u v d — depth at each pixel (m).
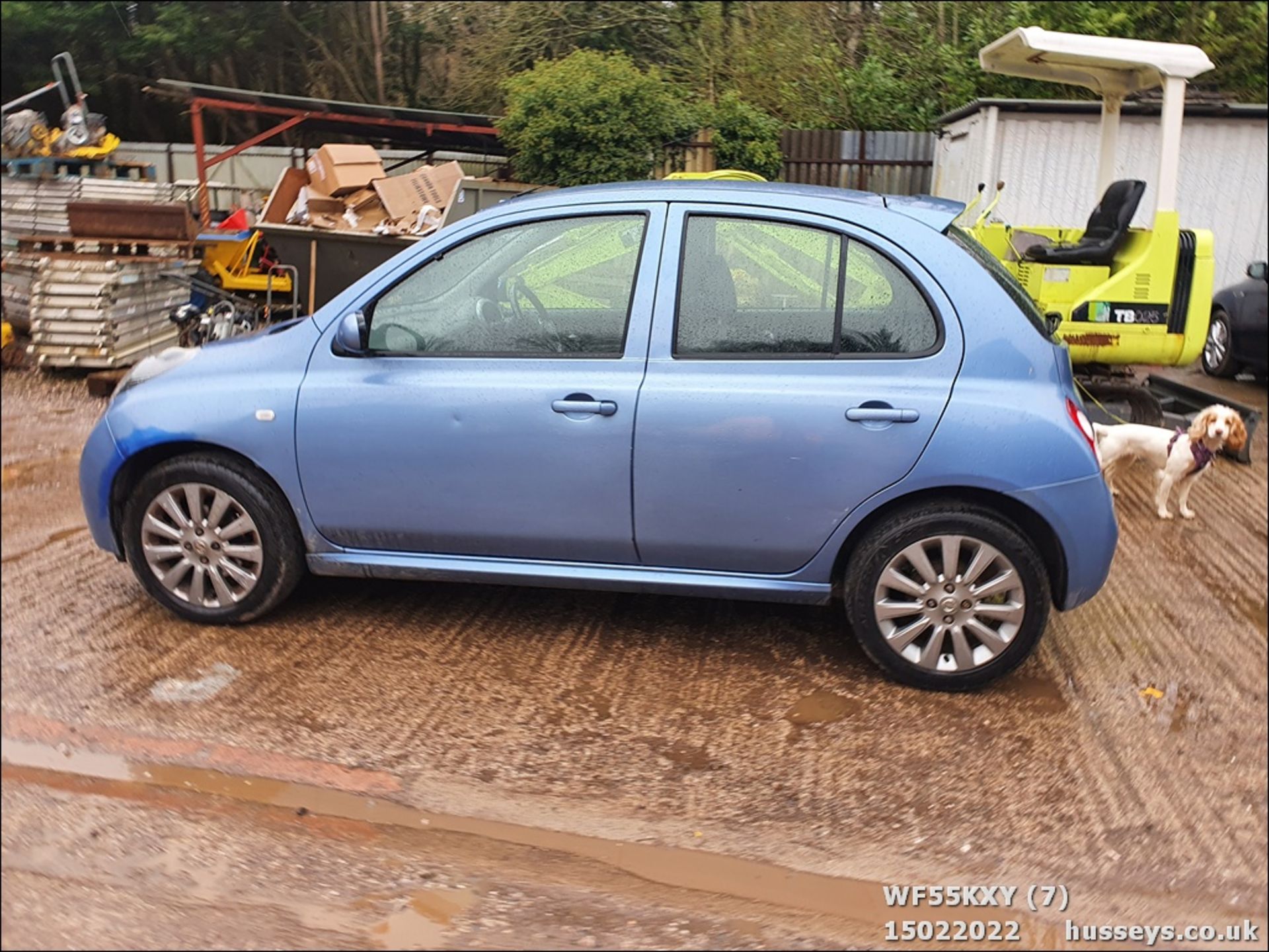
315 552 4.22
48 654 4.13
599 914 2.82
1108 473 6.39
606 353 3.91
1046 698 3.93
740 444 3.77
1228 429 5.90
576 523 3.96
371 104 17.31
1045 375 3.74
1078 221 11.42
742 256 3.88
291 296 10.47
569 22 15.20
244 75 17.45
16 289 10.20
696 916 2.82
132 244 9.02
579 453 3.87
